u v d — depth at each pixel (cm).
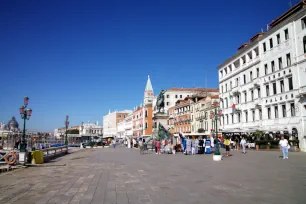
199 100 7794
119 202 873
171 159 2525
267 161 2175
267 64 4600
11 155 2011
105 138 10094
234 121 5684
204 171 1597
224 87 6281
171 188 1086
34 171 1742
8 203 884
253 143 4212
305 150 3616
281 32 4228
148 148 4653
